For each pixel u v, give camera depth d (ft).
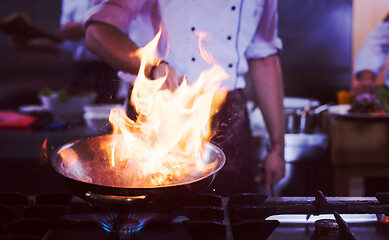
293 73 10.44
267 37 4.79
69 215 2.89
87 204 2.93
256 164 7.17
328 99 10.52
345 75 10.41
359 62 9.77
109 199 2.26
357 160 7.39
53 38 8.63
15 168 7.06
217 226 2.62
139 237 2.68
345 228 2.50
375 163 7.41
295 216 3.02
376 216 3.00
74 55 8.64
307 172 7.40
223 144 4.54
